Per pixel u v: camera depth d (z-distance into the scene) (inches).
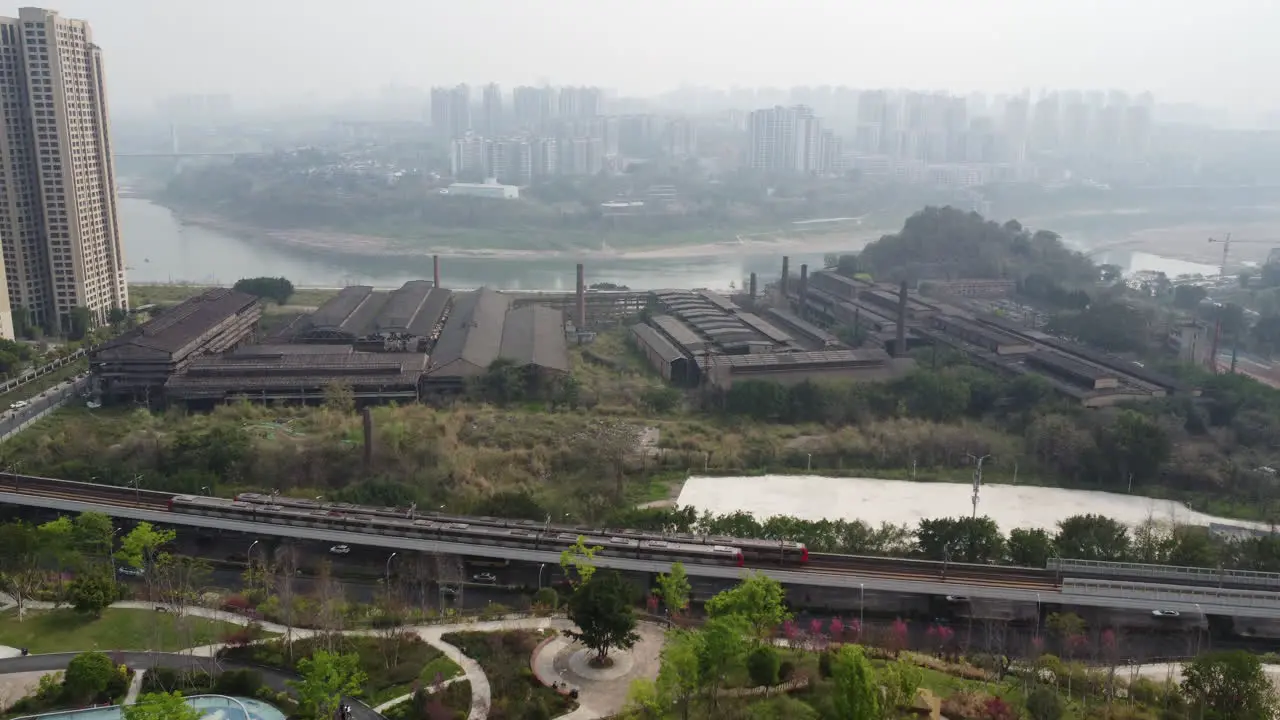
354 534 7672.2
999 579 7111.2
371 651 5994.1
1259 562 7455.7
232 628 6318.9
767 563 7283.5
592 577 6299.2
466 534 7573.8
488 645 6102.4
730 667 5595.5
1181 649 6707.7
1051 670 5925.2
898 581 7022.6
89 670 5408.5
